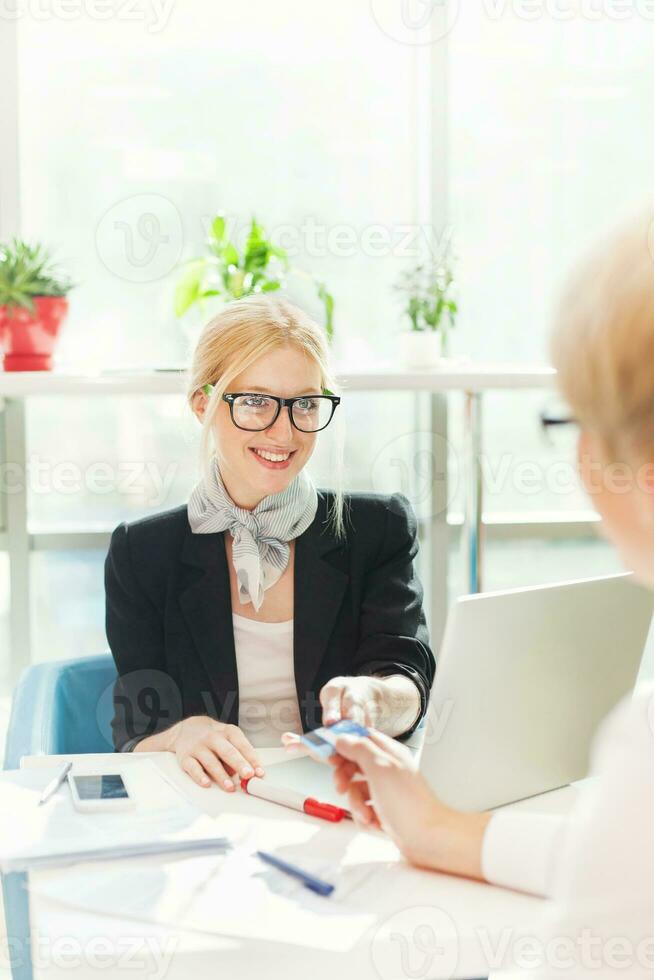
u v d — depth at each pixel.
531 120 2.68
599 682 1.08
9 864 0.89
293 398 1.47
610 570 2.80
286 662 1.51
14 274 2.24
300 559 1.54
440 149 2.61
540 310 2.73
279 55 2.58
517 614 0.99
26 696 1.53
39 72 2.51
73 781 1.08
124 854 0.92
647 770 0.58
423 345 2.48
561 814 1.01
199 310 2.53
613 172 2.71
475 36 2.64
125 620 1.52
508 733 1.02
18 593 2.60
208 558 1.51
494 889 0.88
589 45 2.67
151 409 2.65
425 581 2.76
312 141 2.61
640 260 0.54
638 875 0.58
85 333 2.59
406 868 0.92
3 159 2.48
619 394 0.53
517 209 2.70
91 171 2.56
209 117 2.58
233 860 0.92
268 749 1.24
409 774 0.94
